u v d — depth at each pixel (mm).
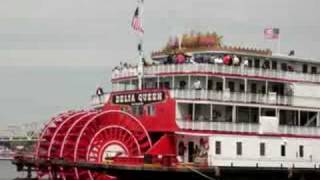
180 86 52375
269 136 52250
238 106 51812
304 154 54188
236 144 50656
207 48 53594
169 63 52156
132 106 53188
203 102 49781
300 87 55094
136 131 51281
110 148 51625
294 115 55406
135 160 47625
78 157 51344
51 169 53094
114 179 49844
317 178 53844
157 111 50656
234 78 51719
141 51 54062
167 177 46875
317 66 58250
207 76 50406
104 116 52219
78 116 55250
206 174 48031
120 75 56875
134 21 54406
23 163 55531
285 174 52031
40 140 57094
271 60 55562
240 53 53750
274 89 54750
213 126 50031
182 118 50312
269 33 58219
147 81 55281
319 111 56062
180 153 50344
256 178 50812
